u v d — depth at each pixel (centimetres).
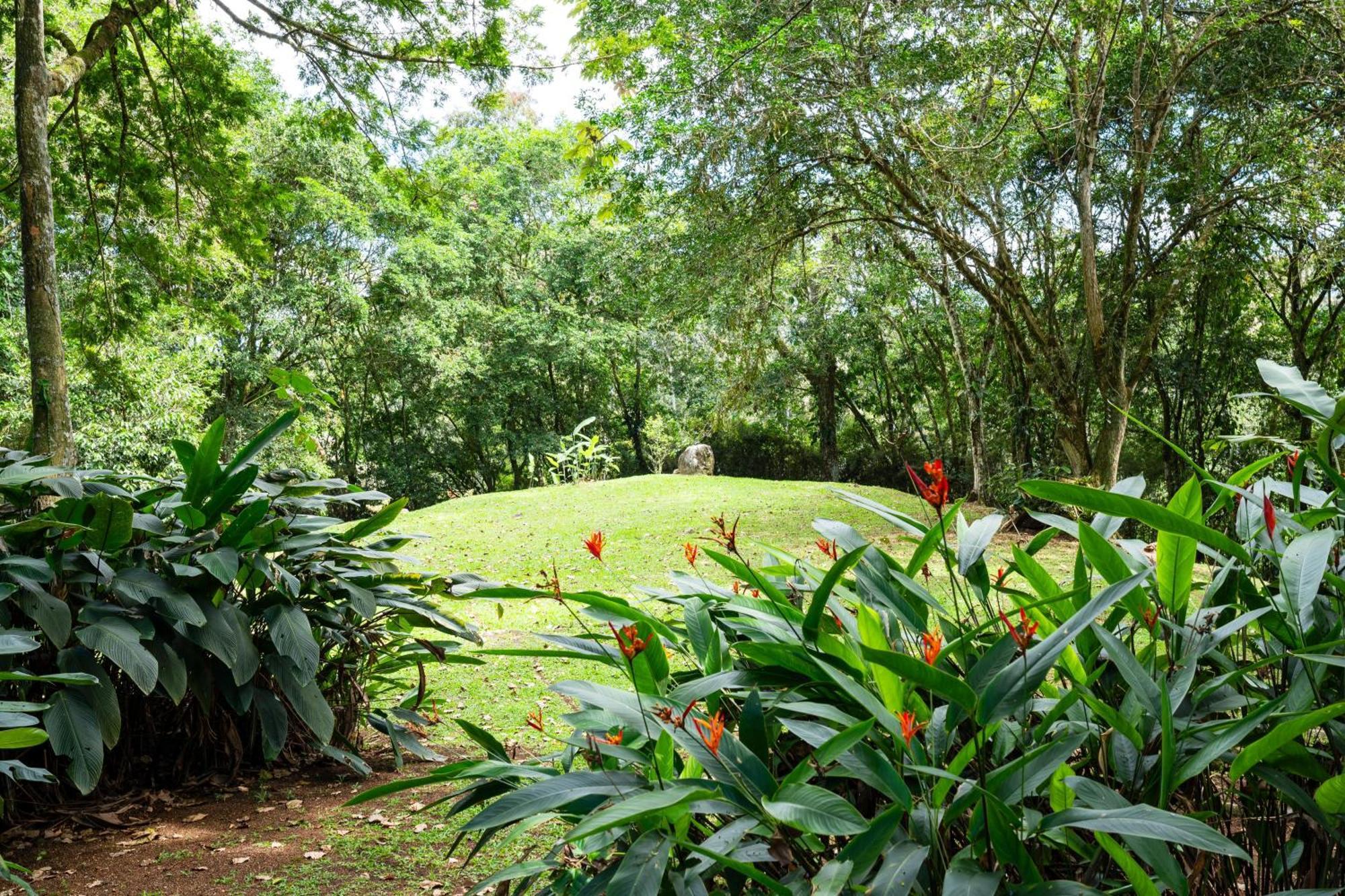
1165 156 1201
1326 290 1421
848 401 2456
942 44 1069
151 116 915
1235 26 1061
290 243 2139
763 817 133
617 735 158
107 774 368
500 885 182
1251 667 140
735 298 1242
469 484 2820
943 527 162
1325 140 1096
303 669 360
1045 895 117
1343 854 143
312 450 472
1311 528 179
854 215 1269
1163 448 1727
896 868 121
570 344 2319
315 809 358
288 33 807
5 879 237
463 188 1009
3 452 375
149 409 1441
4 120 1088
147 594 335
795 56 1009
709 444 2700
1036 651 129
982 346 1611
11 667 322
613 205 1063
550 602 834
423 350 2209
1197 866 122
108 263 1005
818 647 159
